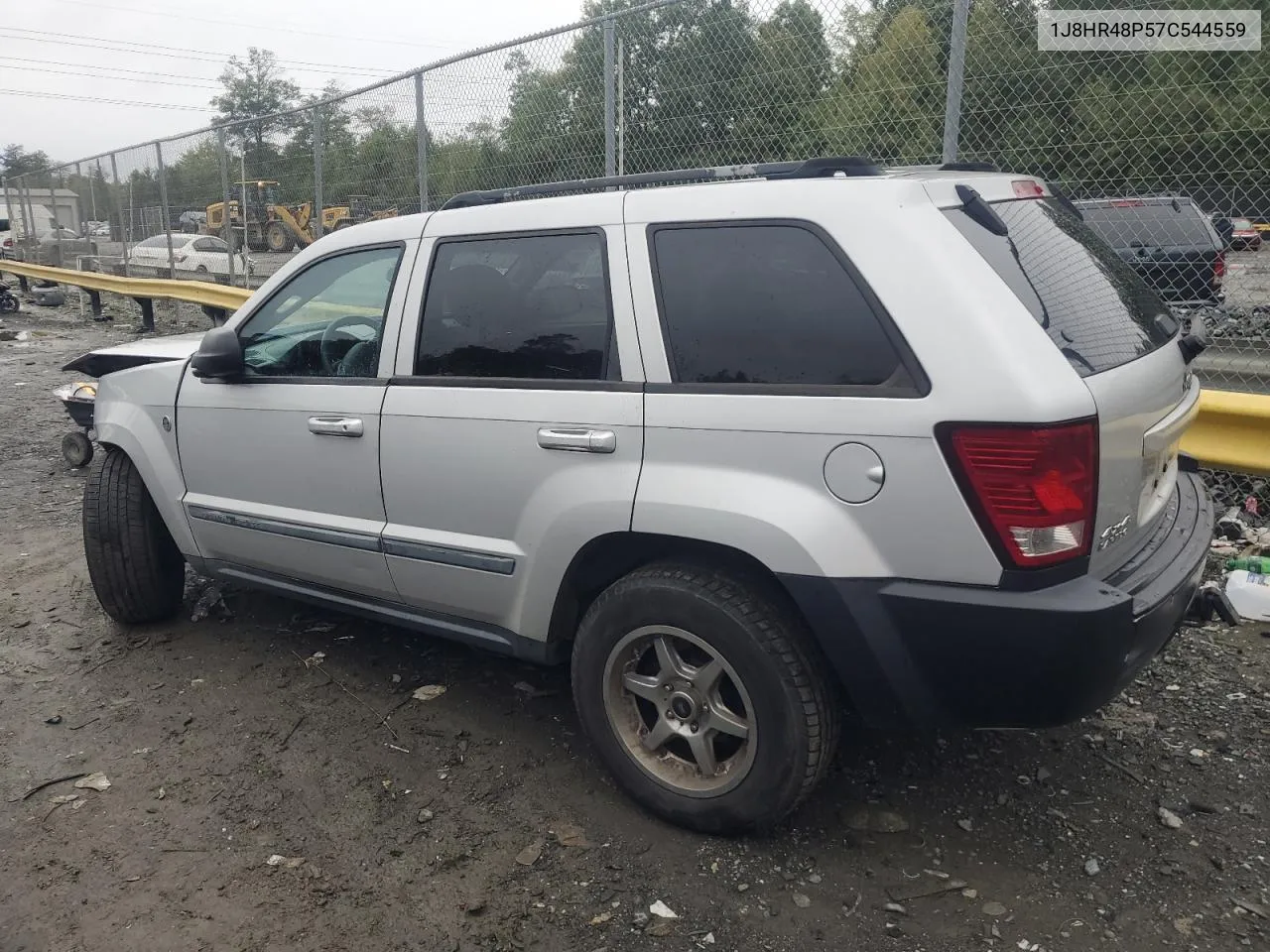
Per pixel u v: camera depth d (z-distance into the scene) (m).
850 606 2.48
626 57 6.64
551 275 3.06
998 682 2.42
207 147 13.21
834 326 2.54
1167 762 3.22
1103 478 2.42
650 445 2.77
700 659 2.85
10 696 3.90
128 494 4.31
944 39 5.42
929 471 2.38
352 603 3.79
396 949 2.51
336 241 3.69
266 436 3.76
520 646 3.26
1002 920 2.54
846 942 2.48
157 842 2.96
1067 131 5.18
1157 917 2.53
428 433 3.26
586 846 2.88
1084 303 2.73
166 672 4.08
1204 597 3.67
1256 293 5.19
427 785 3.22
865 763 3.26
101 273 18.36
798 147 5.97
